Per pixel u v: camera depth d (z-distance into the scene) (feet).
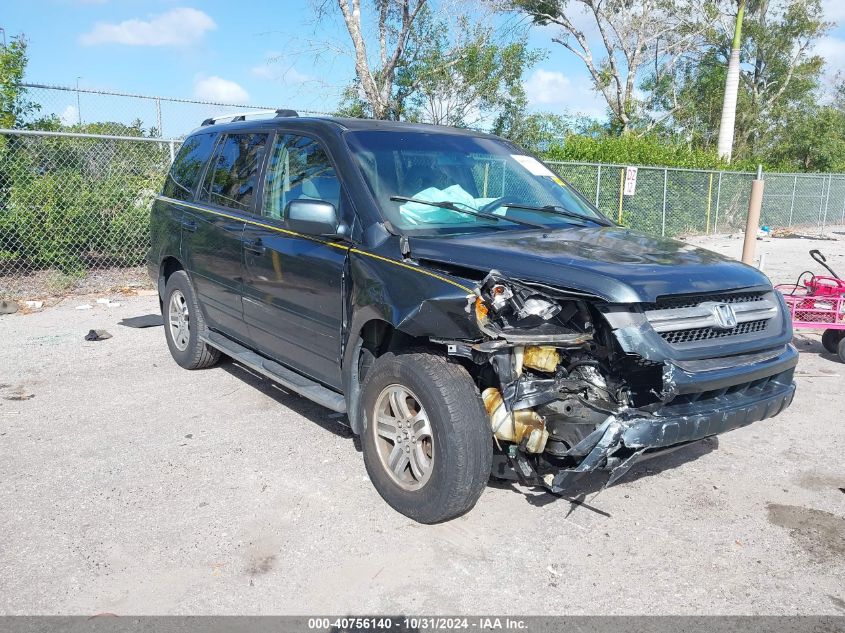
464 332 11.63
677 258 13.06
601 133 93.35
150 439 16.70
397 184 14.87
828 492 14.57
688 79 124.98
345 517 13.17
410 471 13.29
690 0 101.19
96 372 21.94
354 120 16.79
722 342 12.39
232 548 12.14
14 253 35.73
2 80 37.32
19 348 24.72
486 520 13.15
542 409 11.72
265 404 19.08
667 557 12.09
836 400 20.43
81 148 37.14
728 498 14.24
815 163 114.52
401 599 10.84
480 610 10.61
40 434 16.99
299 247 15.46
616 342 11.31
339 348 14.47
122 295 34.17
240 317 18.34
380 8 58.49
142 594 10.91
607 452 11.14
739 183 73.41
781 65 128.57
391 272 13.08
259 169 17.85
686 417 11.59
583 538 12.63
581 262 12.09
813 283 24.89
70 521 12.98
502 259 12.29
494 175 16.58
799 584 11.36
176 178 22.36
